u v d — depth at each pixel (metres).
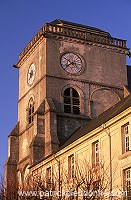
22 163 63.00
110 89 63.31
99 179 36.66
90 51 64.06
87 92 62.12
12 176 59.03
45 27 62.69
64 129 59.22
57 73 61.47
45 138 58.47
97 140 42.06
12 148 65.62
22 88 68.25
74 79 62.00
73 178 40.16
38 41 63.62
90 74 63.06
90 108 61.47
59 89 60.94
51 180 45.38
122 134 38.66
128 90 63.00
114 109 47.34
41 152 57.81
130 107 36.88
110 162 39.41
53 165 49.16
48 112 58.66
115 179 38.47
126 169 37.75
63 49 62.75
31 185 44.09
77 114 60.69
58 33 62.81
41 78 61.94
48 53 61.75
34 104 63.38
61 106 60.22
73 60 62.78
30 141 62.38
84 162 43.09
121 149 38.28
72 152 45.91
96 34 64.94
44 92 60.47
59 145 56.72
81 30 64.38
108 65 64.38
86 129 50.16
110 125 39.97
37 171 51.09
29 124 63.44
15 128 66.69
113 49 65.31
